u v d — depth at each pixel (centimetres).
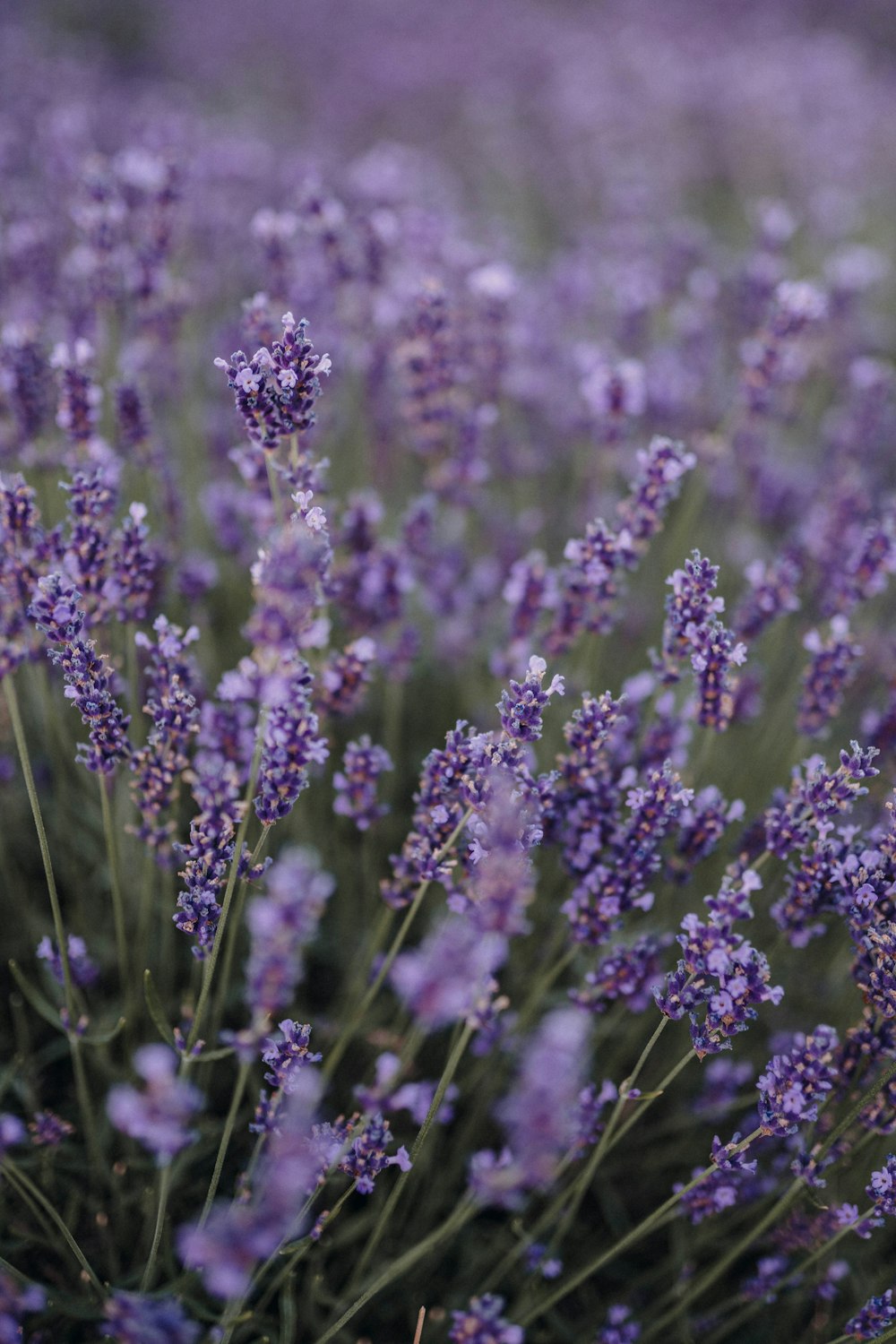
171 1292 56
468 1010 53
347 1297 58
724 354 96
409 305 75
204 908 54
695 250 96
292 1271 59
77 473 57
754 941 66
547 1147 46
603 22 221
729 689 58
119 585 59
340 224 72
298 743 53
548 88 177
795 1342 61
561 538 83
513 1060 63
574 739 57
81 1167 60
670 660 59
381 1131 55
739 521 87
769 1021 66
